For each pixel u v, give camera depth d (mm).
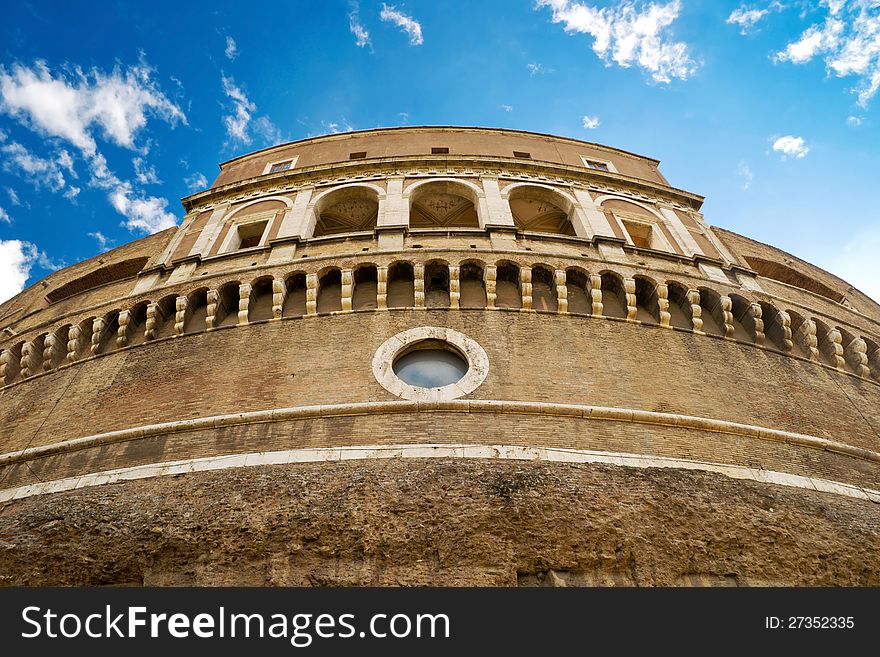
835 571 9930
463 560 9156
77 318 17953
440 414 12969
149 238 24031
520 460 11797
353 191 23094
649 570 9391
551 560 9312
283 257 18297
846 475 13633
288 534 9500
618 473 11148
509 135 29375
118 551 9531
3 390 17562
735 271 19766
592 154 28938
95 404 15023
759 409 14797
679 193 25156
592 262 17875
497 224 19438
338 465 11453
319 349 15062
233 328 16391
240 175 27406
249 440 12625
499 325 15836
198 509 10211
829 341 18312
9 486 13078
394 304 16547
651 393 14336
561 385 14078
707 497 10773
